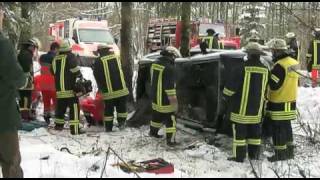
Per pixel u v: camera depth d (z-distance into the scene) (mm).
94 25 23688
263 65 7918
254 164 7676
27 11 13406
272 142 8539
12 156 4992
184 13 12164
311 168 7434
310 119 11336
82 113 11492
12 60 4836
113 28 38250
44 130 9703
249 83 7812
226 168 7527
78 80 9523
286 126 8023
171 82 8883
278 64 7953
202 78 9273
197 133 9547
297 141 9180
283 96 7961
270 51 9125
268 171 7320
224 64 8523
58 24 26203
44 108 10453
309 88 13703
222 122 8789
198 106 9461
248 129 7984
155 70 8984
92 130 10117
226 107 8547
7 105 4895
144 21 37062
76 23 23609
